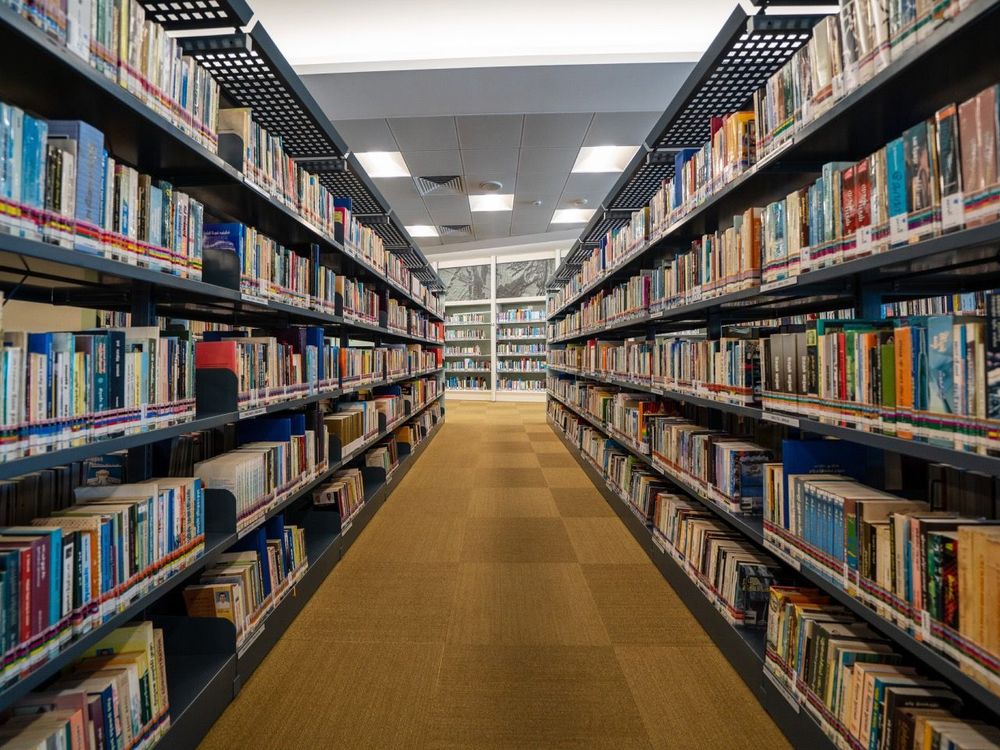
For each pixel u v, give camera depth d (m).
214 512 1.56
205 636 1.50
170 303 2.02
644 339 3.44
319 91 4.30
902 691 0.96
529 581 2.35
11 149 0.87
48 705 0.94
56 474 1.32
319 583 2.28
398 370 4.48
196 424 1.42
